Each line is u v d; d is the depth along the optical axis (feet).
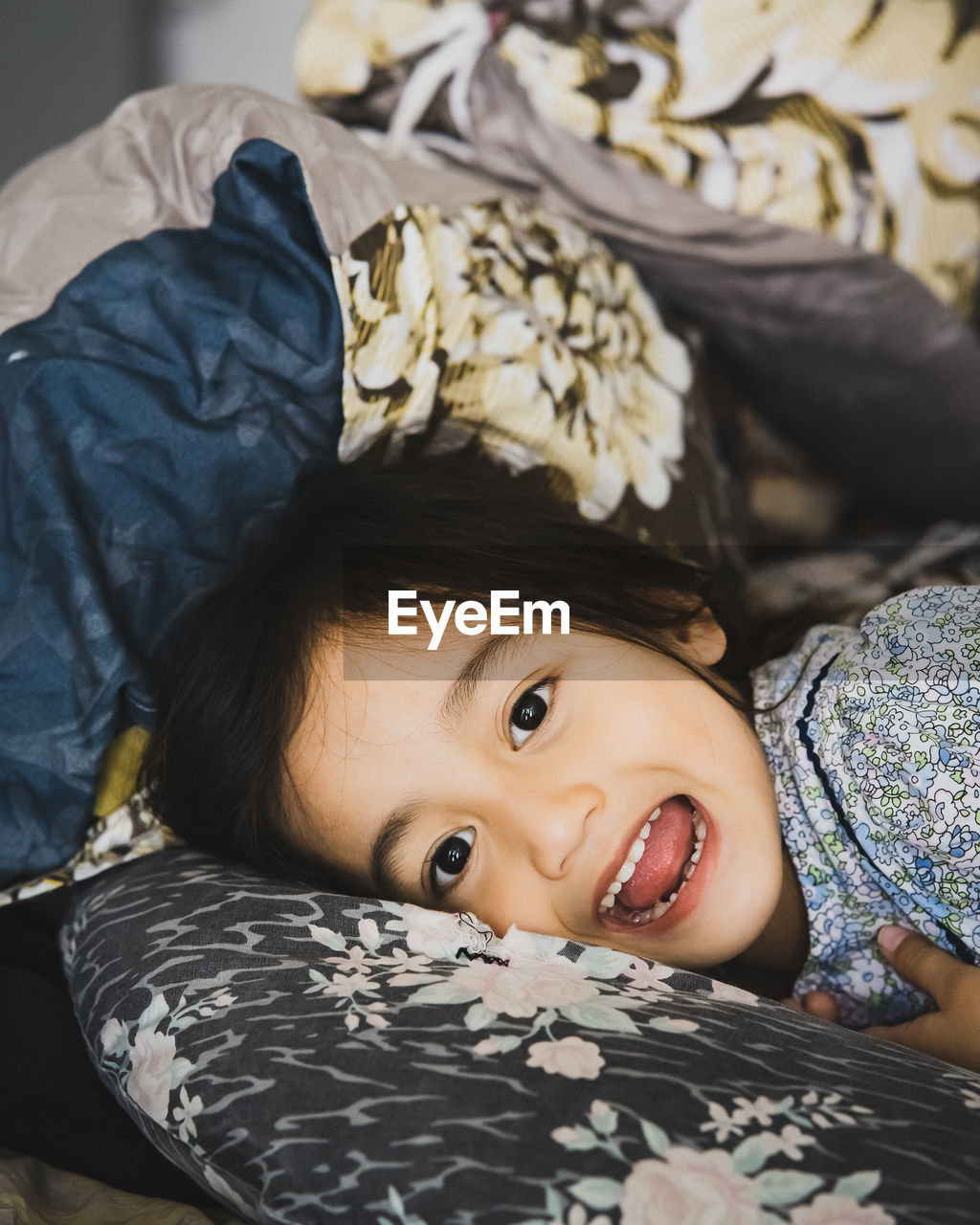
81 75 2.63
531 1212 0.90
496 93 2.05
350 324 1.47
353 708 1.39
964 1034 1.23
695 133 1.98
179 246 1.49
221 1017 1.11
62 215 1.54
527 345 1.64
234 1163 1.00
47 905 1.50
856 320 2.02
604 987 1.14
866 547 2.05
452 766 1.37
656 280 2.01
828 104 1.99
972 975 1.26
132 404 1.42
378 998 1.10
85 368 1.42
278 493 1.49
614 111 2.00
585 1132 0.95
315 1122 0.99
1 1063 1.25
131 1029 1.15
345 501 1.53
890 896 1.35
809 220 1.98
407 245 1.54
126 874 1.41
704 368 2.02
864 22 2.00
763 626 1.77
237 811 1.44
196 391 1.44
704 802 1.36
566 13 2.03
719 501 1.89
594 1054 1.02
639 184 1.99
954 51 2.03
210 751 1.45
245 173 1.46
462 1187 0.92
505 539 1.52
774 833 1.37
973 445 2.07
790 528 2.11
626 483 1.73
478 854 1.37
